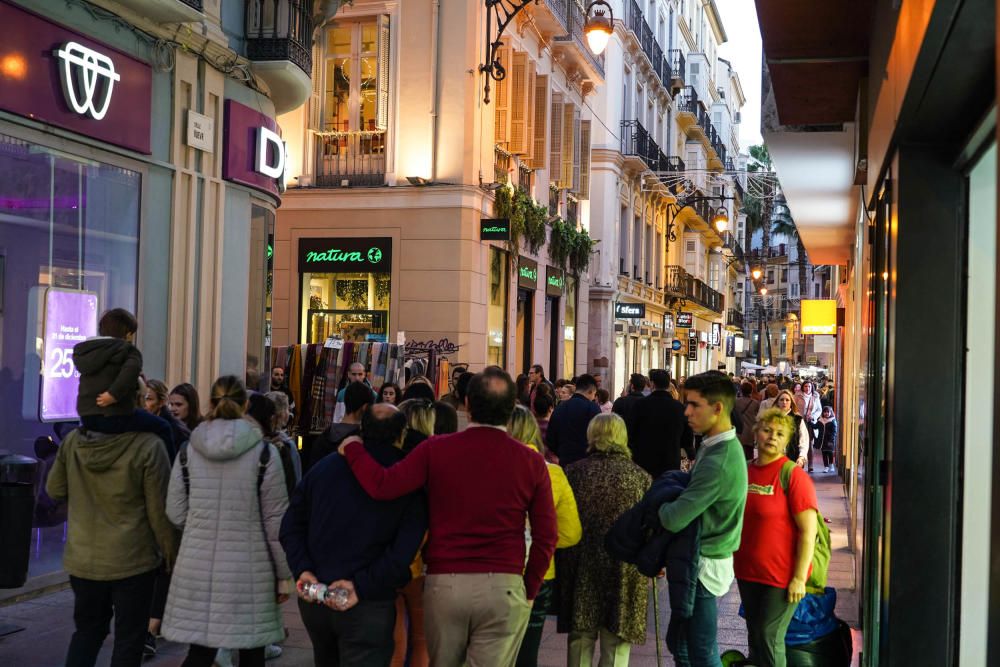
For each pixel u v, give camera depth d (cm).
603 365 1795
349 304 1967
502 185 2020
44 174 842
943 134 396
